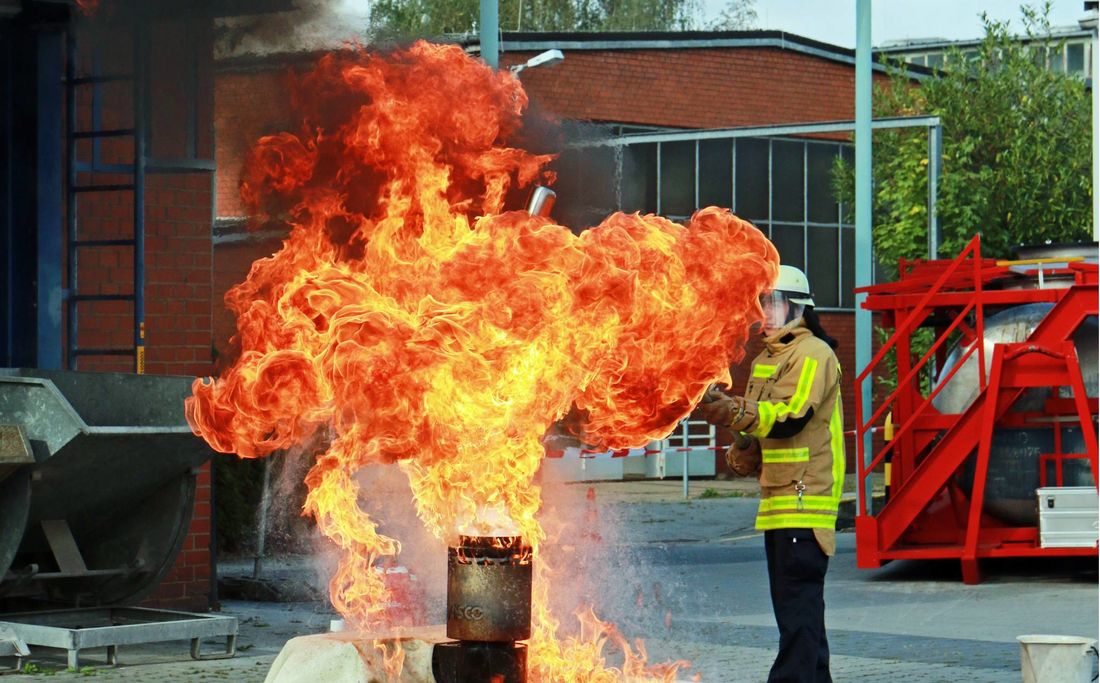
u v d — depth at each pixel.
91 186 11.07
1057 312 14.05
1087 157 25.34
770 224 30.77
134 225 11.18
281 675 7.08
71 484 9.42
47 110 10.96
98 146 11.12
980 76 25.61
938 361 15.89
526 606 6.81
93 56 11.16
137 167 11.09
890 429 15.02
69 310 11.05
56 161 11.00
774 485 7.43
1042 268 14.45
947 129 25.30
